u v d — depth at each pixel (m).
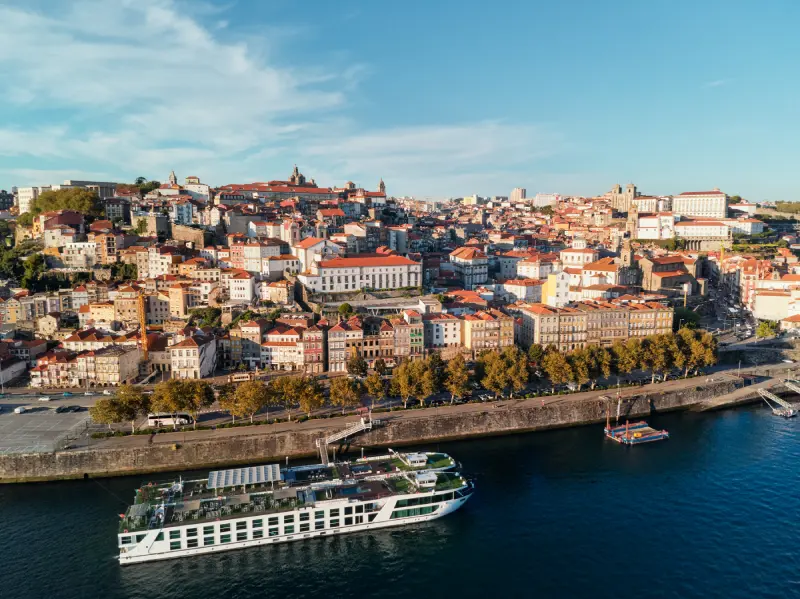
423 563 130.00
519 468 173.38
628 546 133.62
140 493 147.50
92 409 179.88
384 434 188.38
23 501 154.75
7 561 128.62
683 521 143.25
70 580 123.44
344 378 199.62
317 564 130.88
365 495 147.00
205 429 184.62
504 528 142.50
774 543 133.25
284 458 179.38
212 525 135.00
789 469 170.12
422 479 152.75
